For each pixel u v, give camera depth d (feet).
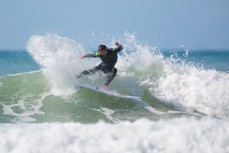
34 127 74.02
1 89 135.03
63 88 132.46
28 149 61.52
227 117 125.90
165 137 67.46
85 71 132.67
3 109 115.44
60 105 122.72
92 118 114.11
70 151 61.77
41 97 128.06
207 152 62.39
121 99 129.18
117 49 132.98
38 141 64.85
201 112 128.06
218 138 66.64
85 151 61.77
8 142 64.03
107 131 71.20
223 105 130.62
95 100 127.03
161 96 136.36
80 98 127.44
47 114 113.91
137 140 66.13
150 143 65.41
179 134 67.97
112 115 118.42
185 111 128.16
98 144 64.75
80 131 71.00
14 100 124.88
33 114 112.68
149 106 128.98
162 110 126.93
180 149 63.26
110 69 132.46
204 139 66.44
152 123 76.64
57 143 64.28
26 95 129.70
